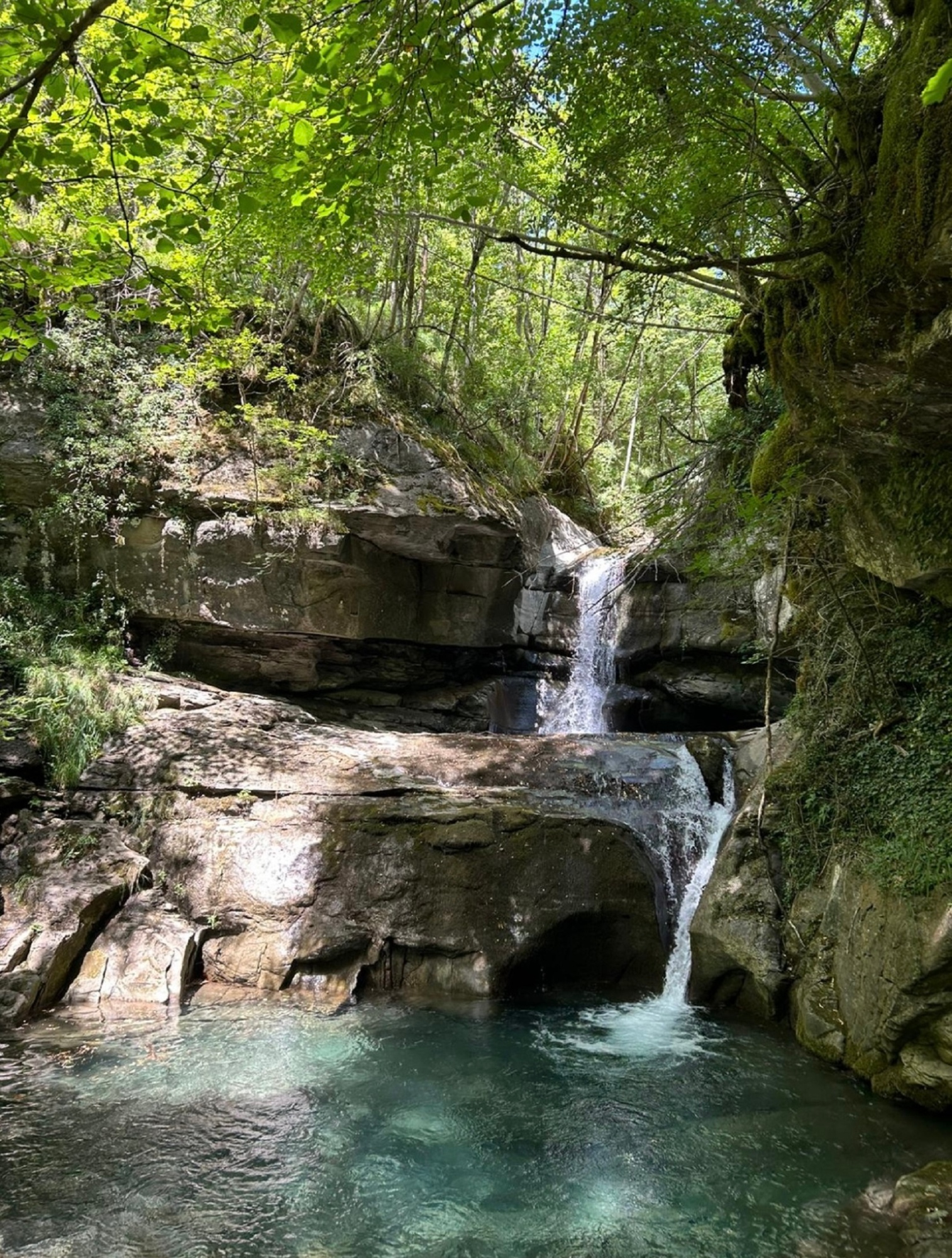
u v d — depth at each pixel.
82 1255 4.24
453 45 4.19
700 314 14.63
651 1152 5.32
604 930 8.47
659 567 14.08
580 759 10.74
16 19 3.53
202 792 9.50
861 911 6.66
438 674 14.62
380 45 4.21
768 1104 5.95
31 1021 7.20
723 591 13.56
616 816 9.58
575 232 7.47
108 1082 6.16
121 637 11.95
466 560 13.98
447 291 16.72
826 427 5.42
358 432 13.02
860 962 6.48
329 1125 5.63
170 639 12.39
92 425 11.68
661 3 4.63
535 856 8.70
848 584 8.07
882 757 7.41
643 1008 7.94
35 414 11.67
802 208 4.98
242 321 13.16
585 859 8.71
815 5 5.20
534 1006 7.95
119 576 11.91
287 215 7.91
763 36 4.75
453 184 9.33
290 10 5.02
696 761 10.53
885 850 6.68
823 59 4.60
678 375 19.28
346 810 9.21
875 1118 5.71
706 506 8.27
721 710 13.39
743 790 9.91
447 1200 4.80
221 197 5.35
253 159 5.20
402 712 13.98
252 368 12.66
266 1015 7.54
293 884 8.58
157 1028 7.17
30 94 3.60
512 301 18.06
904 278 3.83
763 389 8.78
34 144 4.55
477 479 14.14
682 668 13.82
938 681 7.30
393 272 12.51
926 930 5.68
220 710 11.16
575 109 5.35
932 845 6.21
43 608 11.37
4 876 8.27
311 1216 4.63
